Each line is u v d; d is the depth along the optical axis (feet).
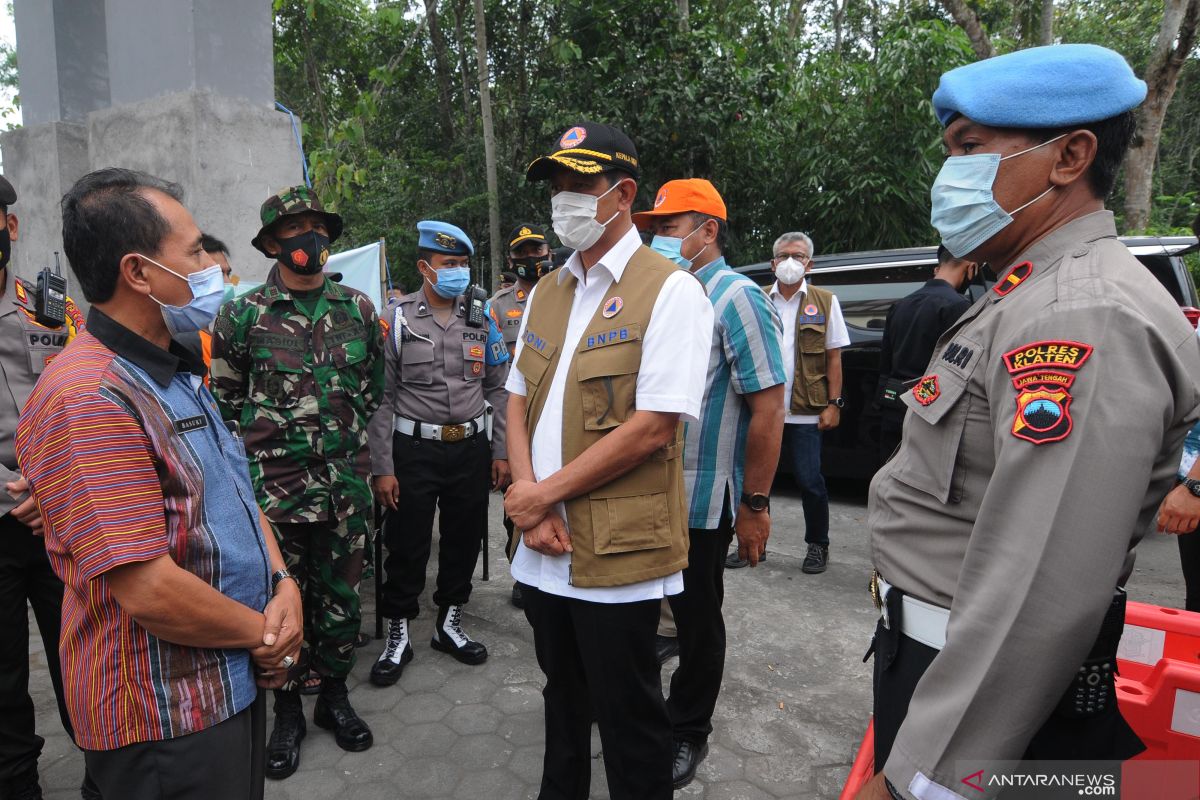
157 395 3.81
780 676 8.89
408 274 39.58
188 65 10.80
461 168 38.11
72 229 3.72
